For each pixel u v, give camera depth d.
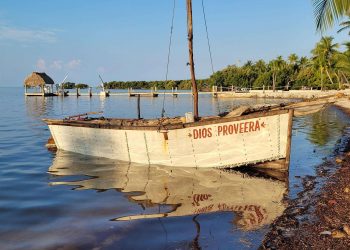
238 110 13.21
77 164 15.13
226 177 12.45
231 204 9.59
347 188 10.24
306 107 12.85
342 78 66.88
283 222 8.08
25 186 11.85
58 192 11.11
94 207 9.58
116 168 14.16
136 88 160.25
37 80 85.38
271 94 76.06
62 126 17.92
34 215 8.98
